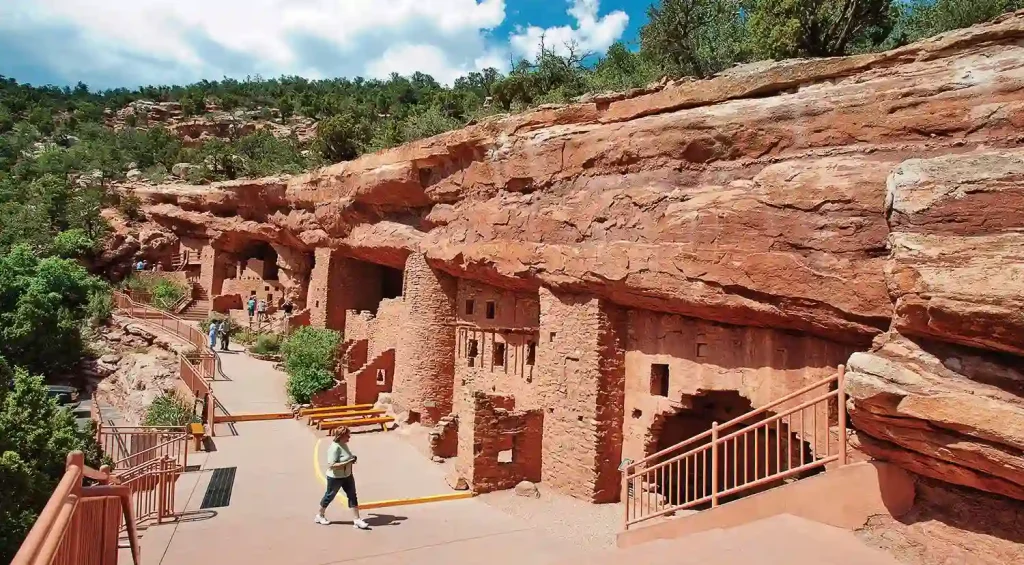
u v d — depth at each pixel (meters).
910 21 24.23
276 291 38.38
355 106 86.50
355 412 22.77
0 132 88.31
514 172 17.48
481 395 15.54
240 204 38.06
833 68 11.52
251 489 15.17
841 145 10.86
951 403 7.02
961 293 7.02
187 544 11.24
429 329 22.00
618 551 7.50
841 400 8.30
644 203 13.53
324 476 16.59
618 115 15.16
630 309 15.30
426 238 22.22
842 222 10.30
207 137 82.88
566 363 15.82
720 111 12.60
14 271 35.69
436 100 59.88
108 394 31.52
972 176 7.49
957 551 7.27
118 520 6.48
